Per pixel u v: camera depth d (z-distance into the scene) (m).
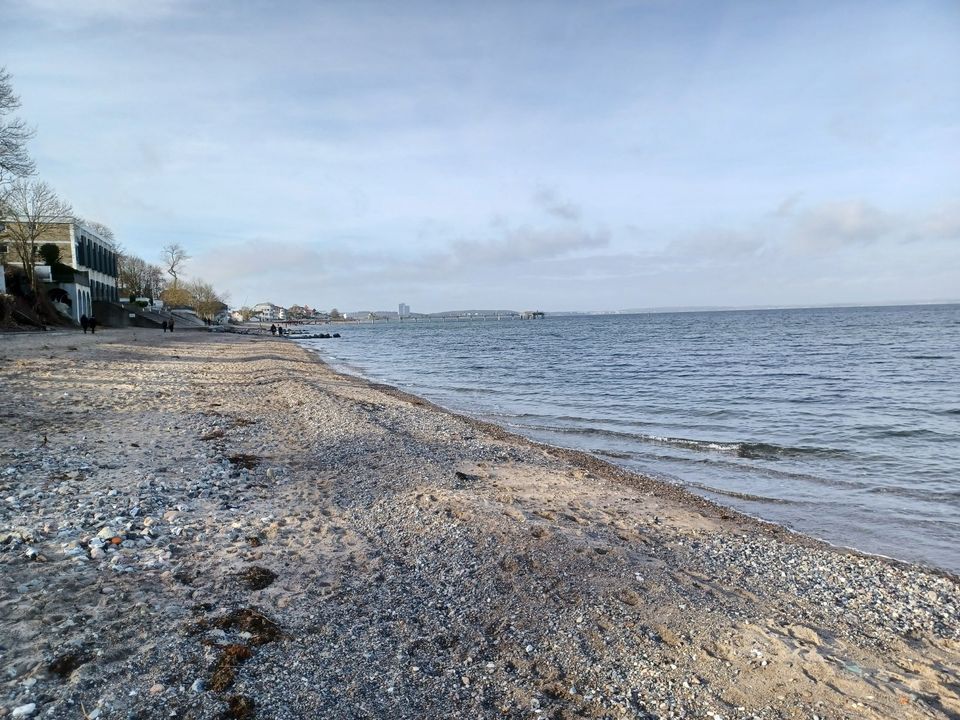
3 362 24.11
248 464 11.20
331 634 5.27
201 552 6.84
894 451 15.80
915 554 9.08
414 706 4.36
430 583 6.46
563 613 5.95
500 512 8.98
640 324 154.25
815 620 6.39
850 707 4.64
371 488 10.07
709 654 5.35
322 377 31.53
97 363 27.80
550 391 29.97
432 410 21.25
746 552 8.37
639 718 4.39
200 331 94.50
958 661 5.66
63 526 7.21
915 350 50.81
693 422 20.47
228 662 4.63
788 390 27.92
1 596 5.43
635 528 9.02
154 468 10.30
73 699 4.07
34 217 55.28
